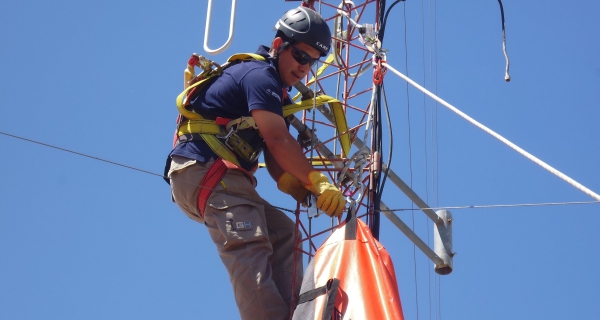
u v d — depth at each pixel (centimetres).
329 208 1119
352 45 1494
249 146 1177
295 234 1203
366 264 1095
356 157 1266
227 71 1183
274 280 1181
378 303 1064
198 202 1149
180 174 1162
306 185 1132
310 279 1101
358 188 1285
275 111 1138
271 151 1129
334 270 1098
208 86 1183
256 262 1113
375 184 1295
